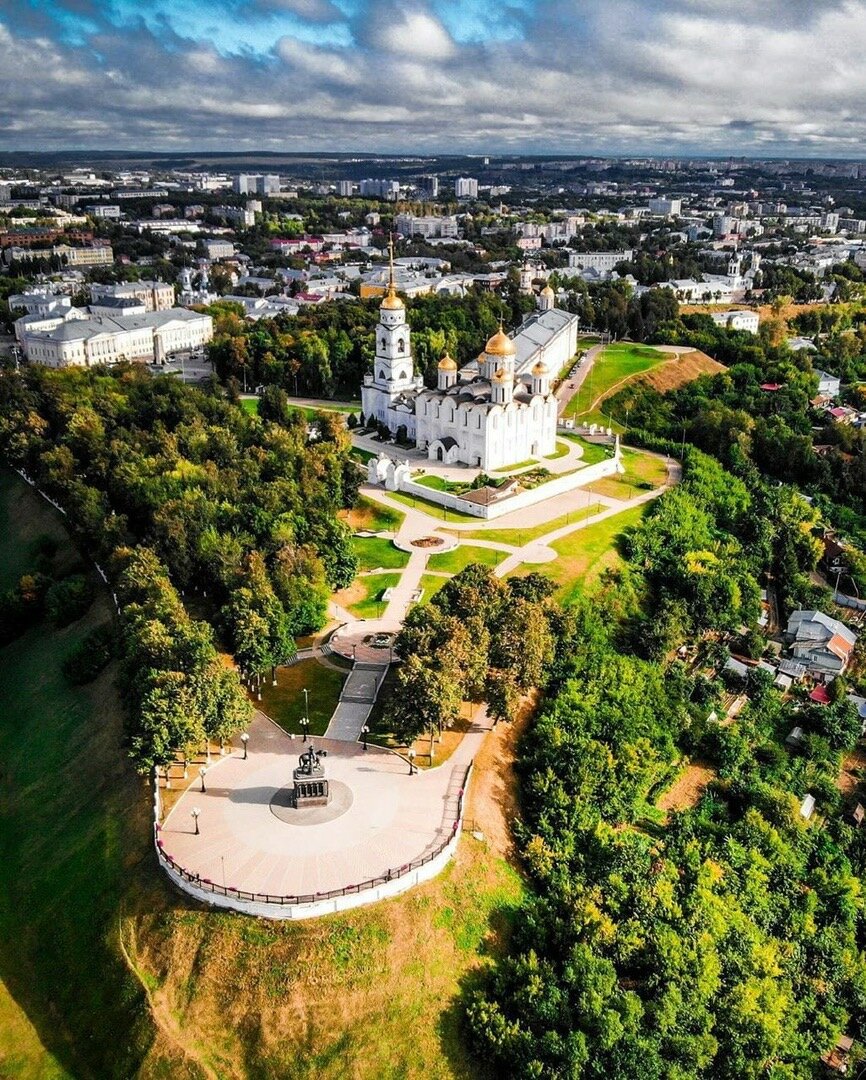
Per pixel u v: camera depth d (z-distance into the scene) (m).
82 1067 93.44
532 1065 87.62
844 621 195.25
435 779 117.25
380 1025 92.00
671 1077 93.06
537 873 110.25
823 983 113.56
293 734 125.50
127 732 116.00
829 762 149.25
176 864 100.88
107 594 171.62
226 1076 89.62
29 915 108.25
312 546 158.50
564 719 132.00
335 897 96.19
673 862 118.62
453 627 126.12
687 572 183.12
